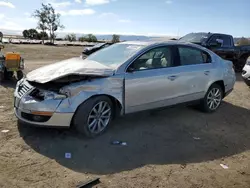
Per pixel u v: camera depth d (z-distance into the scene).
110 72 4.49
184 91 5.50
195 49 5.83
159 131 4.96
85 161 3.75
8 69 8.55
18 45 30.19
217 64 6.16
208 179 3.50
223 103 7.21
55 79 4.14
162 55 5.20
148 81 4.85
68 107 4.11
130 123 5.26
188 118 5.78
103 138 4.50
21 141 4.22
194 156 4.11
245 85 9.97
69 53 23.00
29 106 4.17
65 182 3.25
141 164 3.77
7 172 3.38
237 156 4.21
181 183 3.37
